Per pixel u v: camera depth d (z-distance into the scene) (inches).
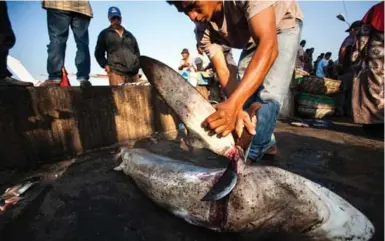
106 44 192.5
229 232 64.5
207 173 71.4
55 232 64.7
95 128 138.0
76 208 75.8
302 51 315.9
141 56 63.7
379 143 139.5
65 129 123.9
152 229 66.6
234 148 60.1
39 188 87.9
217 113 55.0
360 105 156.6
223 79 94.6
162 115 182.1
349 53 221.5
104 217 71.6
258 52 55.8
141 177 86.0
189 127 63.0
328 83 246.8
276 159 111.0
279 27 87.8
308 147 131.0
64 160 118.0
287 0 81.4
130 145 144.5
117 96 149.7
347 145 135.0
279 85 90.3
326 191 64.8
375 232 60.0
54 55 128.0
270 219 61.0
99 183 92.8
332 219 59.0
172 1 63.8
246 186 60.6
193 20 69.6
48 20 125.6
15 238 62.3
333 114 287.1
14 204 76.9
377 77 144.1
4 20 101.0
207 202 66.6
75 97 128.0
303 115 245.1
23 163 107.3
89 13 144.1
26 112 108.3
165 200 76.1
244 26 76.3
